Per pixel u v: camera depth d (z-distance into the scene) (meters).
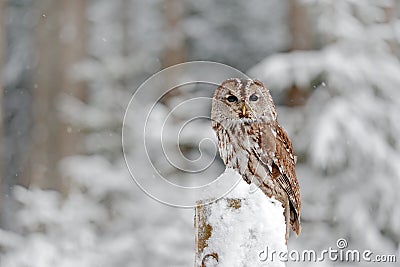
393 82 17.17
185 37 26.05
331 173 16.88
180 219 15.71
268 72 16.58
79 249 14.55
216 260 4.51
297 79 16.55
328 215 16.69
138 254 15.34
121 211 16.86
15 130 27.70
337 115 16.48
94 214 16.55
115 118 20.56
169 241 15.32
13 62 27.92
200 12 26.88
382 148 16.81
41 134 21.59
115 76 22.09
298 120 16.81
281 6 26.20
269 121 7.10
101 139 20.36
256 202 4.53
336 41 16.89
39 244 13.84
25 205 15.34
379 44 17.09
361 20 17.41
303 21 17.97
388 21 17.45
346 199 16.67
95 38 27.45
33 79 26.14
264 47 26.09
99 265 14.83
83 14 22.78
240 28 26.53
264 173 6.95
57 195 15.79
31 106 26.78
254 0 26.58
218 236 4.52
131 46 27.08
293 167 7.32
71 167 18.73
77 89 22.09
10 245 14.26
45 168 21.06
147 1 27.94
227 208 4.53
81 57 22.50
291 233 16.45
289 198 7.19
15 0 28.23
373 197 16.84
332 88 16.77
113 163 20.34
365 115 16.81
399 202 16.86
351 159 16.86
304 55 16.89
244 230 4.50
